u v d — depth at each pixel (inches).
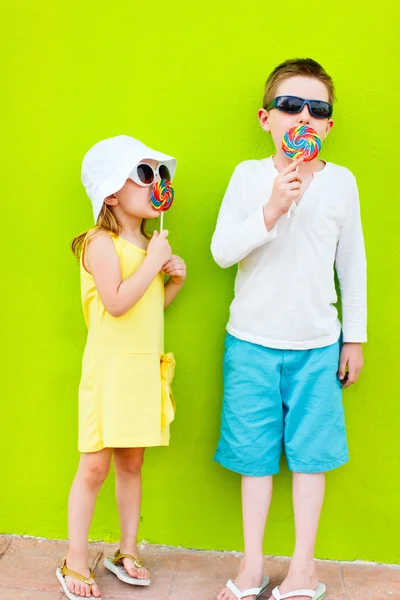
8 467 97.0
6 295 93.2
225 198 84.4
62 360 94.1
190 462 94.7
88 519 85.8
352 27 84.3
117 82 87.4
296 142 75.4
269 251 81.2
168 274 85.1
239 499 94.6
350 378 86.1
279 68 80.5
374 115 85.5
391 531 93.4
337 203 80.9
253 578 84.4
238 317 84.3
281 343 82.3
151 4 85.5
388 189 86.8
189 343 92.4
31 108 88.8
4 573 89.8
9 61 88.0
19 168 90.2
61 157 89.6
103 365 80.8
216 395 93.1
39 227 91.4
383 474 92.5
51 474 96.7
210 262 90.5
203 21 85.4
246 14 85.0
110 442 80.2
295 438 84.6
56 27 86.9
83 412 83.0
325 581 89.4
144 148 80.4
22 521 97.5
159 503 95.7
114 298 77.9
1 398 95.5
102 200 78.1
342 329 86.1
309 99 77.5
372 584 89.0
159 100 87.4
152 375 81.4
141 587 87.8
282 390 85.0
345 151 86.6
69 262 92.0
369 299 89.1
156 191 79.0
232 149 87.7
